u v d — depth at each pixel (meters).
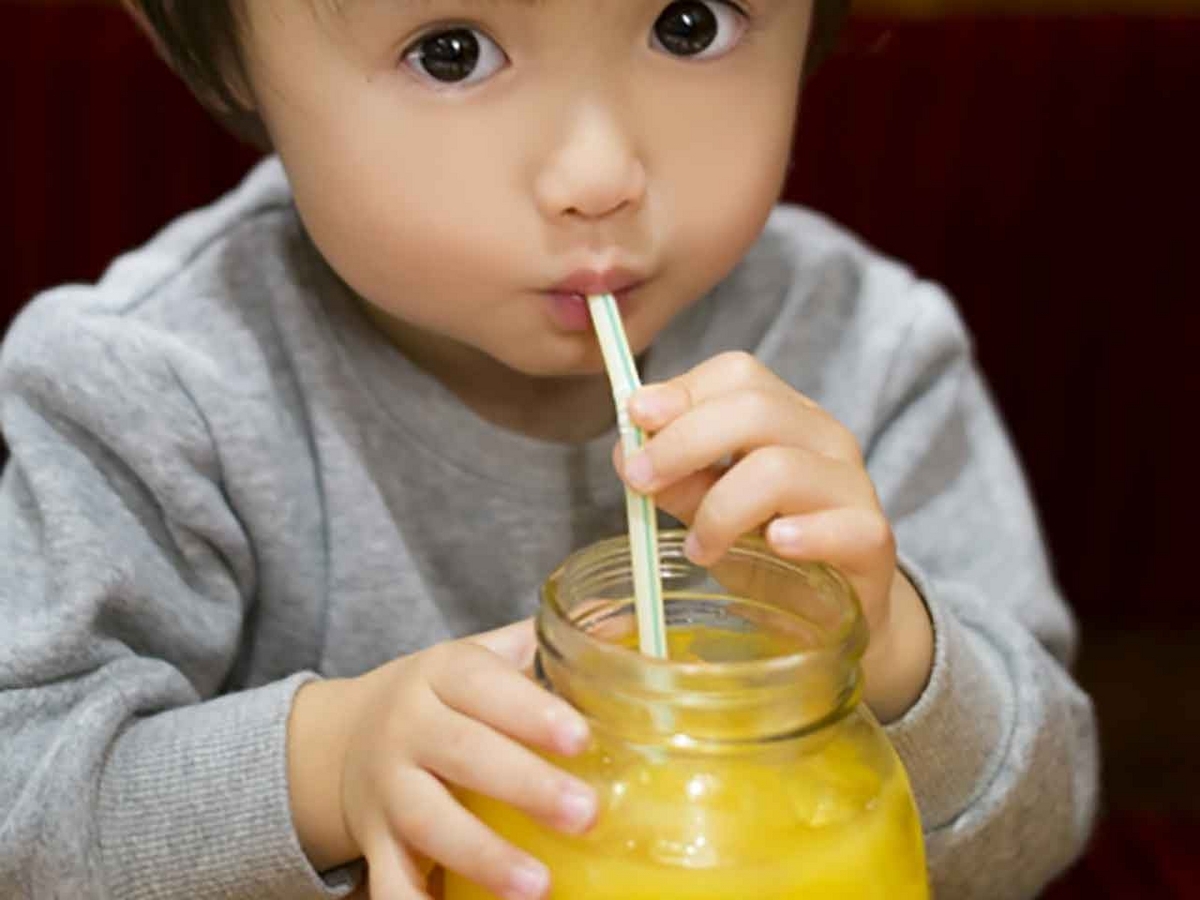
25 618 0.74
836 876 0.52
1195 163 1.26
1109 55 1.25
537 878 0.53
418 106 0.65
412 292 0.70
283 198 0.90
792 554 0.60
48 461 0.78
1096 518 1.36
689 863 0.51
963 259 1.28
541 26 0.62
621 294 0.70
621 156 0.64
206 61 0.75
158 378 0.80
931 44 1.25
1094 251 1.28
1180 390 1.32
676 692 0.50
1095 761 0.90
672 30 0.65
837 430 0.65
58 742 0.69
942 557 0.94
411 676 0.60
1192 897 1.22
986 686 0.77
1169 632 1.45
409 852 0.59
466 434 0.85
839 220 1.28
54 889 0.67
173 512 0.80
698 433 0.60
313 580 0.85
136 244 1.25
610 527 0.88
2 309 1.25
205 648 0.81
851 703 0.53
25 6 1.23
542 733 0.53
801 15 0.71
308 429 0.85
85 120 1.23
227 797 0.66
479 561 0.87
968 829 0.75
